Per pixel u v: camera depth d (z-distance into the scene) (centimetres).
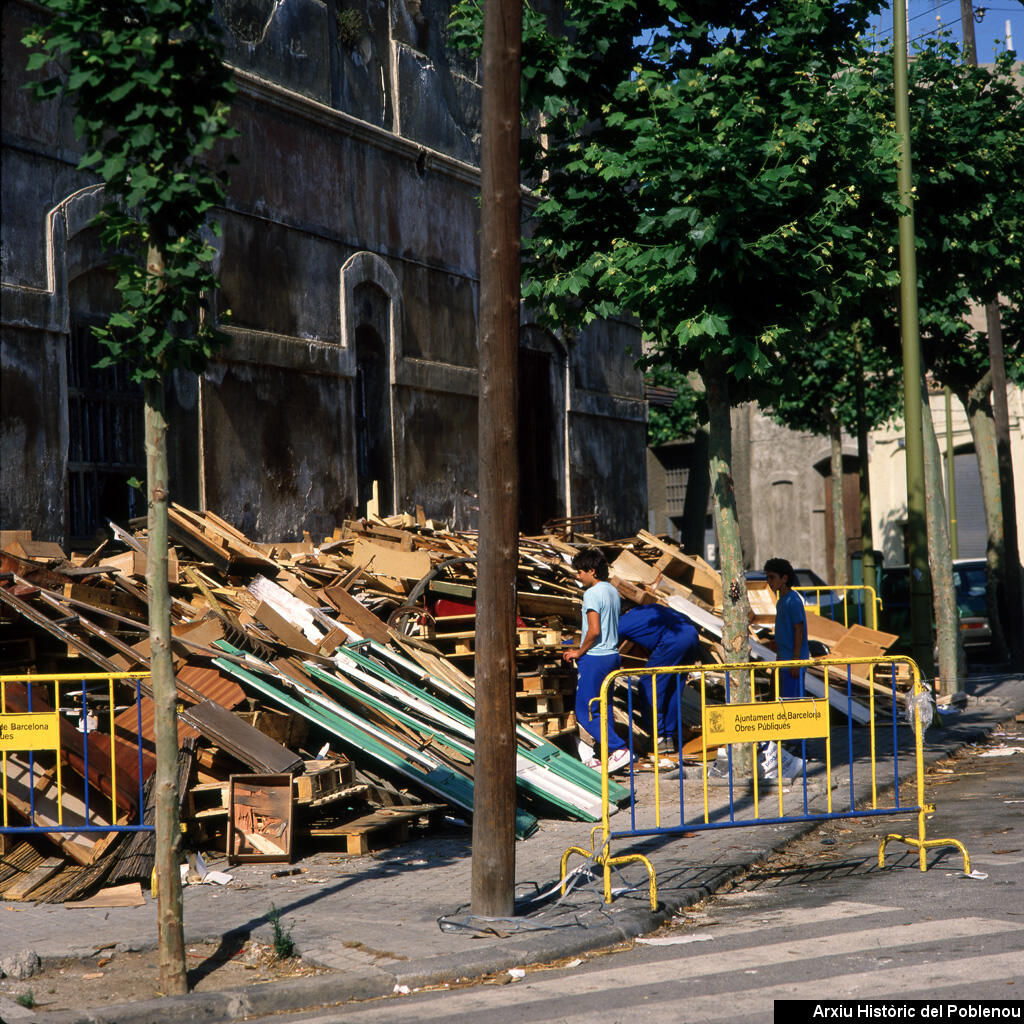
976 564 2553
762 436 3962
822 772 1077
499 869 637
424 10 1684
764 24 974
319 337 1438
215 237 1287
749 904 677
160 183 566
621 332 2166
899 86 1327
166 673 562
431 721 966
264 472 1345
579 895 679
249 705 880
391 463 1559
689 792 972
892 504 3625
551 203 1016
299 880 726
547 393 1939
